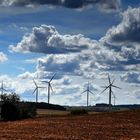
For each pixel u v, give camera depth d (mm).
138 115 75250
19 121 70438
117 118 71812
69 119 71875
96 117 74375
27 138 43656
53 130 53250
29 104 89062
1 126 59312
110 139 44875
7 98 87062
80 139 44031
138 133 52031
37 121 68438
